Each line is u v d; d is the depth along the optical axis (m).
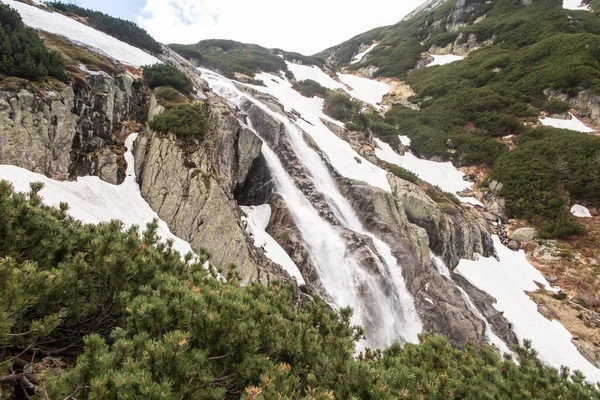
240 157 20.31
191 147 16.50
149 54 31.23
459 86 57.34
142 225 13.27
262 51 74.94
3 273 3.55
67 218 7.00
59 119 13.78
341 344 5.25
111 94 17.33
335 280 16.73
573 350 19.75
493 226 33.53
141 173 15.77
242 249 14.14
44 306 4.51
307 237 18.00
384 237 20.73
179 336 3.33
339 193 24.31
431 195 31.70
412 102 60.72
